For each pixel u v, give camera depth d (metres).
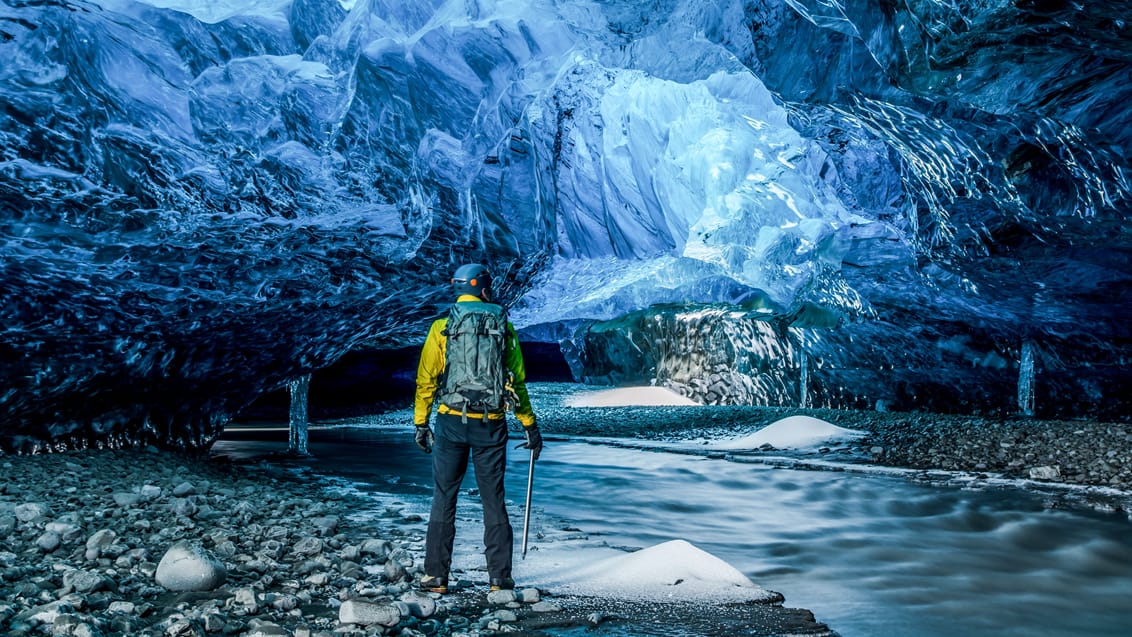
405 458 10.54
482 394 3.66
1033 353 15.11
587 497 7.18
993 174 7.52
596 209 8.36
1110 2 4.38
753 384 20.66
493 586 3.70
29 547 4.05
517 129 6.77
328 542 4.59
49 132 4.83
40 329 6.29
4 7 4.64
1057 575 4.31
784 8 5.67
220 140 5.56
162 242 5.68
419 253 7.04
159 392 7.98
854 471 9.12
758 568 4.46
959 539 5.33
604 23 5.87
